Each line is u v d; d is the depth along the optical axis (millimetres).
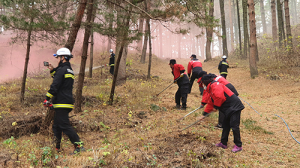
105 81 10664
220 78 4609
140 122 5309
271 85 9633
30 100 6980
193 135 4285
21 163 2945
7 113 5617
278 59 13023
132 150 3500
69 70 3596
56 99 3516
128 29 5941
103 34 6051
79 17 5074
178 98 6773
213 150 3516
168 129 4707
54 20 5047
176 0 6301
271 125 5090
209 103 4070
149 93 8805
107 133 4512
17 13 5020
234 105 3713
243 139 4266
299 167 3117
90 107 6633
